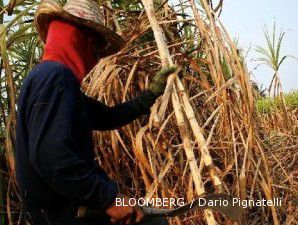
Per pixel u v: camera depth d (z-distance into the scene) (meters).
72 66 1.40
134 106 1.76
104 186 1.25
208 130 2.34
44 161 1.21
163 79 1.76
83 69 1.44
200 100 2.42
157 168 2.08
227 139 2.14
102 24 1.53
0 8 2.49
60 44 1.40
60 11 1.40
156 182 1.82
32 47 2.46
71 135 1.23
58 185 1.22
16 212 2.15
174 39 2.49
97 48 1.56
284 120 4.18
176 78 1.82
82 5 1.49
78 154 1.32
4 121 2.31
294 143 3.63
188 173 2.06
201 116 2.35
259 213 2.44
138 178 2.19
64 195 1.24
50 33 1.43
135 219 1.35
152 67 2.39
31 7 2.32
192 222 2.04
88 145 1.37
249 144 2.01
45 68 1.30
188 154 1.75
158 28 1.94
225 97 2.00
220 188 1.73
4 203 2.21
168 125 2.23
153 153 1.94
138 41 2.62
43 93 1.25
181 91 1.81
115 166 2.11
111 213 1.30
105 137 2.18
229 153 2.18
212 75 2.08
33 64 2.56
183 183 2.03
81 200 1.25
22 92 1.31
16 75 2.57
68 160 1.20
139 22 2.40
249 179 2.17
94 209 1.31
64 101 1.25
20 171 1.34
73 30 1.43
